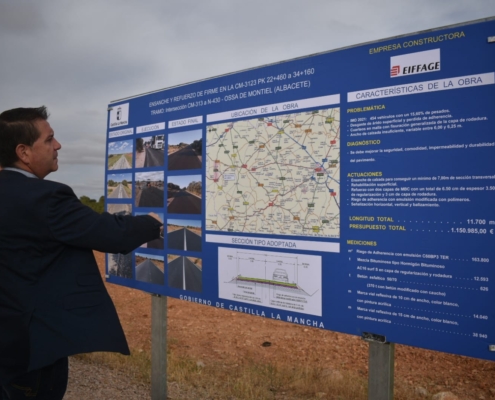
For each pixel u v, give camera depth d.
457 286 2.20
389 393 2.49
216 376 4.92
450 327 2.22
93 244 2.08
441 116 2.26
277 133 2.98
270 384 4.69
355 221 2.56
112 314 2.21
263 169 3.06
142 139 4.04
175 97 3.72
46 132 2.27
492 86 2.11
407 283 2.36
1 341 2.06
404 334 2.37
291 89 2.91
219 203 3.35
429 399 4.29
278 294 2.95
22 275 2.02
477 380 4.77
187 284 3.59
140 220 2.25
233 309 3.24
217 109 3.38
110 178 4.41
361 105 2.54
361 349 5.86
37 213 2.00
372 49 2.51
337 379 4.67
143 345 6.27
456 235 2.20
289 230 2.89
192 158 3.56
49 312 2.03
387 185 2.43
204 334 6.75
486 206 2.12
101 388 4.37
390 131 2.43
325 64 2.72
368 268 2.51
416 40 2.34
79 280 2.13
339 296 2.64
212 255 3.40
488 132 2.12
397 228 2.40
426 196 2.30
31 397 2.20
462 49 2.20
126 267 4.19
